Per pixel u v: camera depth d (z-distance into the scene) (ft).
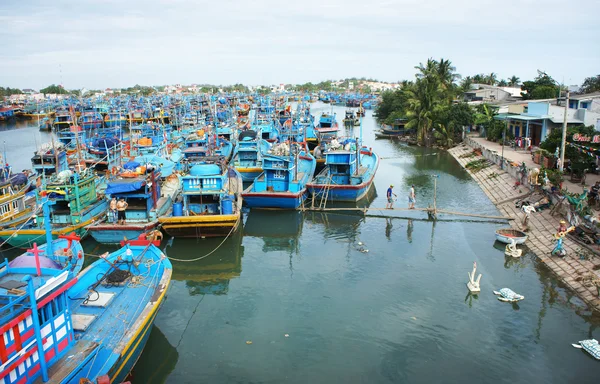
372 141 260.01
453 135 232.94
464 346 58.49
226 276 80.89
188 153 149.69
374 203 126.21
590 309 65.62
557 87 239.30
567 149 124.06
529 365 54.60
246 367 54.80
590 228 83.10
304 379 52.54
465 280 76.79
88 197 96.78
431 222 108.78
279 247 94.79
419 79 247.09
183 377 53.06
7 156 214.69
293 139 191.83
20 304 38.91
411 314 66.33
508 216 109.50
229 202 93.97
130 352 48.01
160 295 56.34
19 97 623.36
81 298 55.42
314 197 123.34
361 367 54.60
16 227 90.02
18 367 38.17
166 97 441.68
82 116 270.67
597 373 52.90
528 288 73.20
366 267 83.15
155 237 73.67
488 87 314.55
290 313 67.31
